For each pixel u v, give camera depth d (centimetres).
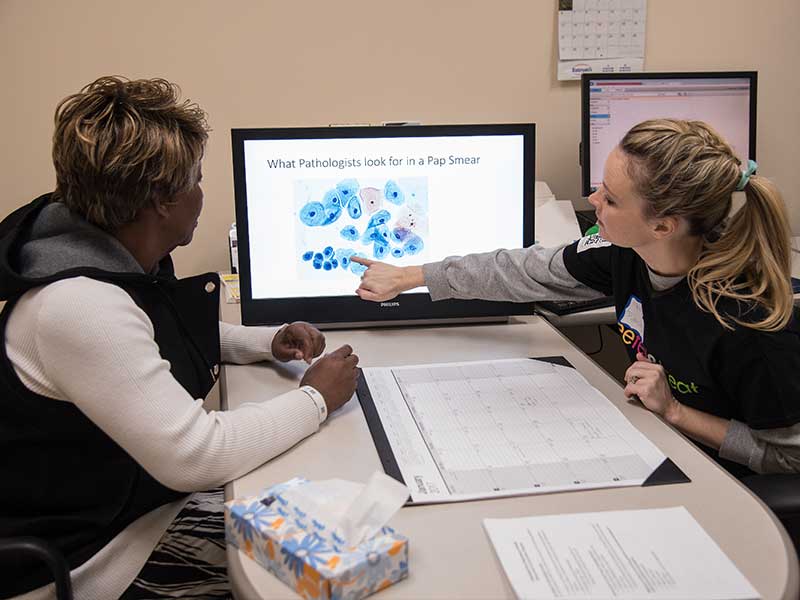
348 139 157
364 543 80
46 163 201
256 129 154
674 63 227
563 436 112
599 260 143
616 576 80
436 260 164
